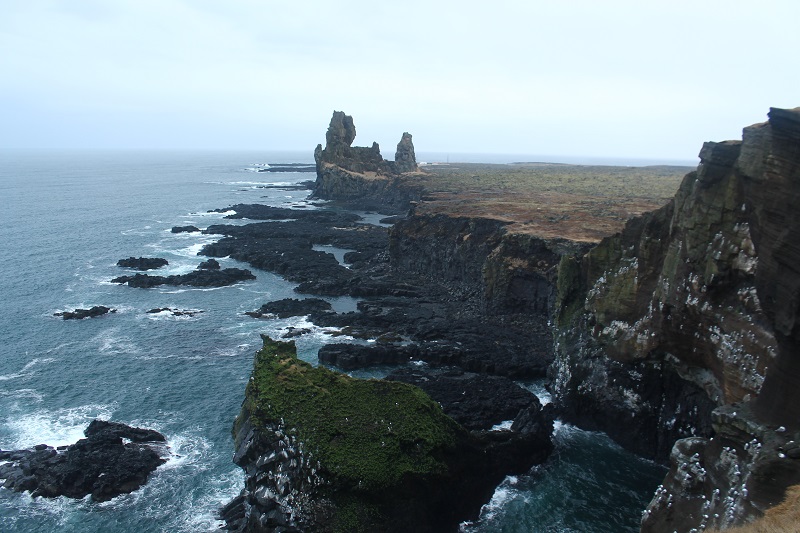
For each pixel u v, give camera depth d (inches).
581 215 4067.4
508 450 1820.9
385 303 3531.0
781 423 1157.1
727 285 1498.5
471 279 3663.9
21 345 2815.0
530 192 6186.0
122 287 3914.9
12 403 2223.2
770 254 1160.8
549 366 2497.5
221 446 1961.1
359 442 1553.9
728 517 1091.9
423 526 1531.7
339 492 1469.0
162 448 1939.0
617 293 1994.3
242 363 2655.0
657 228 1879.9
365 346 2711.6
